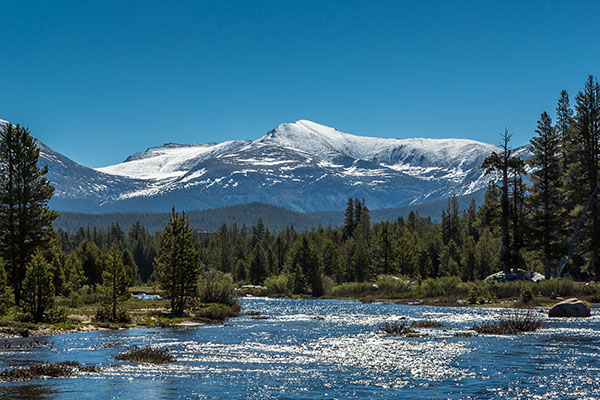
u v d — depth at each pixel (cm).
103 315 4400
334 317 4994
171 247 5181
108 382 1953
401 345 2920
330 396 1755
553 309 4453
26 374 2056
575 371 2123
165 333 3659
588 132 7725
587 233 7312
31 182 5631
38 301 4097
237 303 6197
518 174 7581
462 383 1930
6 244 5503
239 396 1753
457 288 7712
